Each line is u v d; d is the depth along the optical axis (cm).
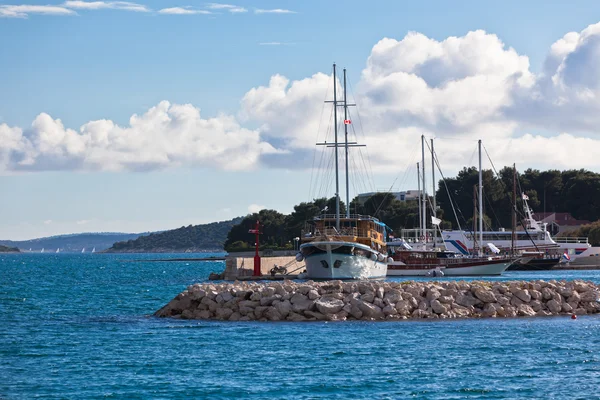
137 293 9281
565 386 3306
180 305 5688
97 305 7238
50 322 5566
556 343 4278
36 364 3847
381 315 5247
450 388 3281
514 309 5397
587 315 5434
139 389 3300
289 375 3538
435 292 5428
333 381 3412
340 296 5394
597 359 3847
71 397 3180
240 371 3631
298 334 4634
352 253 9581
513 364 3741
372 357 3919
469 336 4516
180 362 3850
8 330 5091
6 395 3216
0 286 11112
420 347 4169
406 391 3238
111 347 4316
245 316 5384
